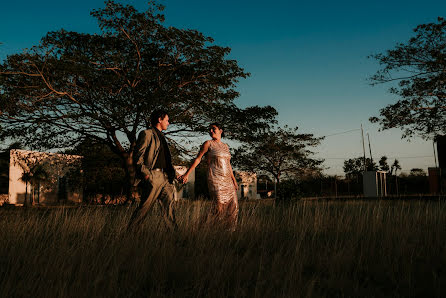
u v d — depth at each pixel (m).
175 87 14.45
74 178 23.73
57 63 12.25
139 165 3.89
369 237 3.21
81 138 16.53
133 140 14.71
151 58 14.92
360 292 1.90
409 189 24.75
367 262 2.52
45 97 13.43
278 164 36.31
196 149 17.02
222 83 15.15
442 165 23.39
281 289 1.85
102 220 4.30
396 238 3.17
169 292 1.92
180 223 3.94
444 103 17.23
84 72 12.73
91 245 2.81
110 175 23.67
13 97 12.96
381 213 4.62
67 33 13.67
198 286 1.94
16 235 3.32
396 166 43.91
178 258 2.51
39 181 24.16
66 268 2.18
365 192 22.92
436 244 2.94
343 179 30.33
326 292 1.93
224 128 15.96
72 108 14.47
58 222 4.32
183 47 14.45
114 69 14.04
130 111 13.94
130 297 1.79
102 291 1.83
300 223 4.13
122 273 2.21
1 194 23.92
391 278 2.12
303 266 2.45
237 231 3.73
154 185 3.93
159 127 4.23
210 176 4.47
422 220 4.27
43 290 1.82
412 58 17.34
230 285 2.03
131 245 2.81
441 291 1.89
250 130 16.14
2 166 24.19
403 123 17.73
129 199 14.73
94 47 13.85
